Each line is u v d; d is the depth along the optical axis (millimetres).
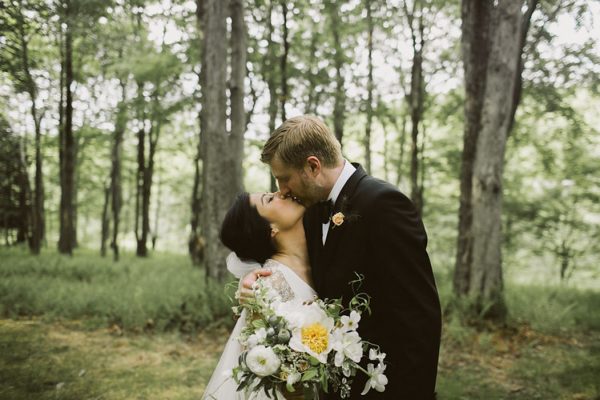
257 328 1510
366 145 13914
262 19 12484
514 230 15352
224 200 7477
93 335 5859
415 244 1466
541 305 7246
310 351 1398
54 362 4754
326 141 1646
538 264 18219
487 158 6898
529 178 15930
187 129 18109
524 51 8633
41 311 6785
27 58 8172
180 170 27344
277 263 1773
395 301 1441
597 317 7258
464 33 8125
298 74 12547
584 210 15672
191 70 11367
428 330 1413
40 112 13500
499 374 4844
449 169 15078
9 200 16859
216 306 6465
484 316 6707
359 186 1577
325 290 1633
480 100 7566
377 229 1471
